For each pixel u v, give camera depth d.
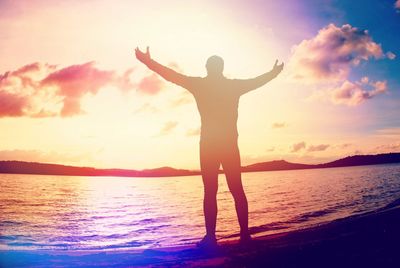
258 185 36.34
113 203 20.98
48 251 3.72
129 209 16.91
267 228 7.43
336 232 3.50
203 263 2.56
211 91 3.55
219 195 24.39
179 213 14.22
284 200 16.72
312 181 38.75
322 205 13.09
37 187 39.62
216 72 3.61
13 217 12.62
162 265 2.62
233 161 3.51
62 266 2.79
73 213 14.84
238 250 3.07
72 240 7.37
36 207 17.53
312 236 3.46
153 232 8.84
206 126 3.53
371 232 3.06
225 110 3.54
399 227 3.13
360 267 1.95
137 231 9.10
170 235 8.12
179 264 2.61
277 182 41.41
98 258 3.14
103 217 13.20
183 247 3.64
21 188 36.19
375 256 2.17
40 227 9.92
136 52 3.62
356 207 11.31
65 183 53.28
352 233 3.18
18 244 6.33
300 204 14.24
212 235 3.46
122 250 3.75
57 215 13.87
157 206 18.44
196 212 14.54
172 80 3.62
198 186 47.94
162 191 35.59
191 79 3.61
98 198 25.61
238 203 3.54
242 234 3.53
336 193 19.34
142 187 45.12
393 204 6.98
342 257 2.23
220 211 13.21
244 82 3.68
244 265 2.33
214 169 3.50
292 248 2.73
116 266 2.71
